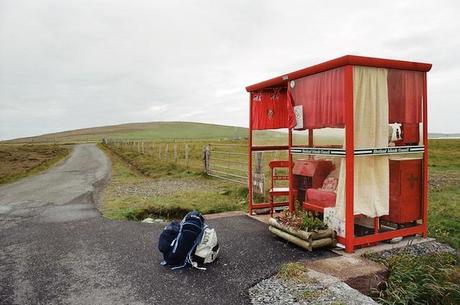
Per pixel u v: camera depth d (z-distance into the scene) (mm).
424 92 6355
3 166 26297
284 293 4277
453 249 6113
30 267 5375
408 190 6219
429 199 11023
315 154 6246
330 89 5820
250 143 8711
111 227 7777
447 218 8539
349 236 5602
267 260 5406
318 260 5328
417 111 6312
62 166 26562
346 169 5531
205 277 4832
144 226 7852
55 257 5820
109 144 67125
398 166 6148
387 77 5930
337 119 5680
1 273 5152
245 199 10969
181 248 5199
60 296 4336
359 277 4711
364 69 5652
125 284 4652
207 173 17078
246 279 4727
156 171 19781
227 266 5211
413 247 6000
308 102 6348
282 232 6316
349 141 5484
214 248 5379
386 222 6668
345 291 4246
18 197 12758
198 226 5355
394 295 4434
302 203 7273
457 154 31594
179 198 11266
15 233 7516
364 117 5707
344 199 5730
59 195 12891
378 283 4828
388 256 5594
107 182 16312
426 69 6250
